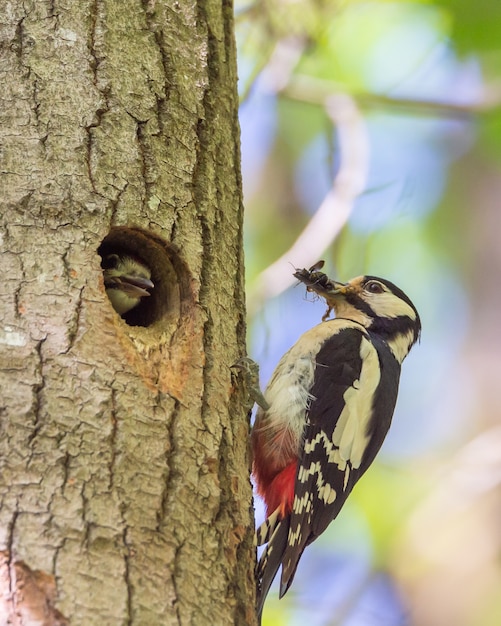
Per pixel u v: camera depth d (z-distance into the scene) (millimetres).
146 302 9320
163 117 8641
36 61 8234
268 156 18656
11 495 6867
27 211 7762
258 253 18109
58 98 8180
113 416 7367
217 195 8898
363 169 13734
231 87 9594
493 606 16344
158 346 8109
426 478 16797
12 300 7457
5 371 7223
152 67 8742
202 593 7324
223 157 9117
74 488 7012
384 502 16656
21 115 8055
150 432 7531
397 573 16375
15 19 8336
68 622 6590
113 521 7043
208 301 8492
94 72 8398
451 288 19047
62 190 7902
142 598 6922
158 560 7137
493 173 18641
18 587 6613
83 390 7340
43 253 7672
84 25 8492
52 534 6820
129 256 8789
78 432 7199
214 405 8156
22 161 7906
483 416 18703
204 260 8594
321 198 18266
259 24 15180
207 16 9492
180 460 7613
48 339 7395
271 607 14594
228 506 7895
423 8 16078
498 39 15867
